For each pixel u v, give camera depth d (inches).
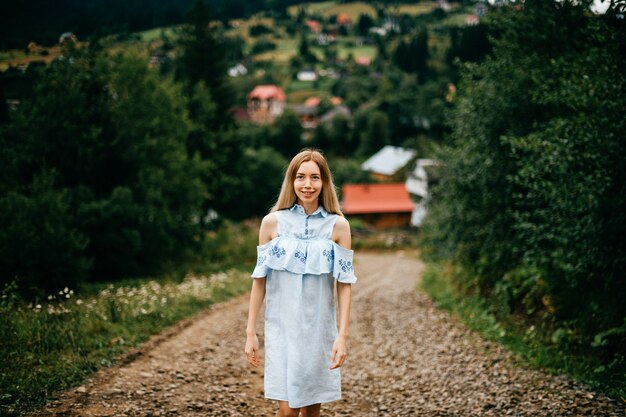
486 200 415.8
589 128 234.1
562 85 281.6
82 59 606.5
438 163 496.1
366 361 275.4
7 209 382.6
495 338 301.1
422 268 1026.1
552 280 288.0
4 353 198.7
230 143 1138.0
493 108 384.2
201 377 215.8
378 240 1600.6
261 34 4837.6
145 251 593.6
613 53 246.5
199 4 1125.7
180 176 744.3
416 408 191.2
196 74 1127.0
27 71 552.4
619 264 231.9
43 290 339.6
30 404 162.2
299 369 118.3
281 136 3142.2
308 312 120.3
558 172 248.5
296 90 4955.7
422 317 413.4
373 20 5137.8
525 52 375.2
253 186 2027.6
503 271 409.1
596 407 177.2
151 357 240.2
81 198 533.6
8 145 516.7
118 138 593.3
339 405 196.9
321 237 122.9
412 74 2185.0
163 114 706.8
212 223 1062.4
